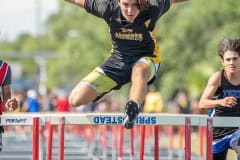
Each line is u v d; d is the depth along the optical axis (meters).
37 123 13.59
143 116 13.96
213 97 15.05
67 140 45.94
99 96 14.49
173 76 72.31
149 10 13.61
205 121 14.09
